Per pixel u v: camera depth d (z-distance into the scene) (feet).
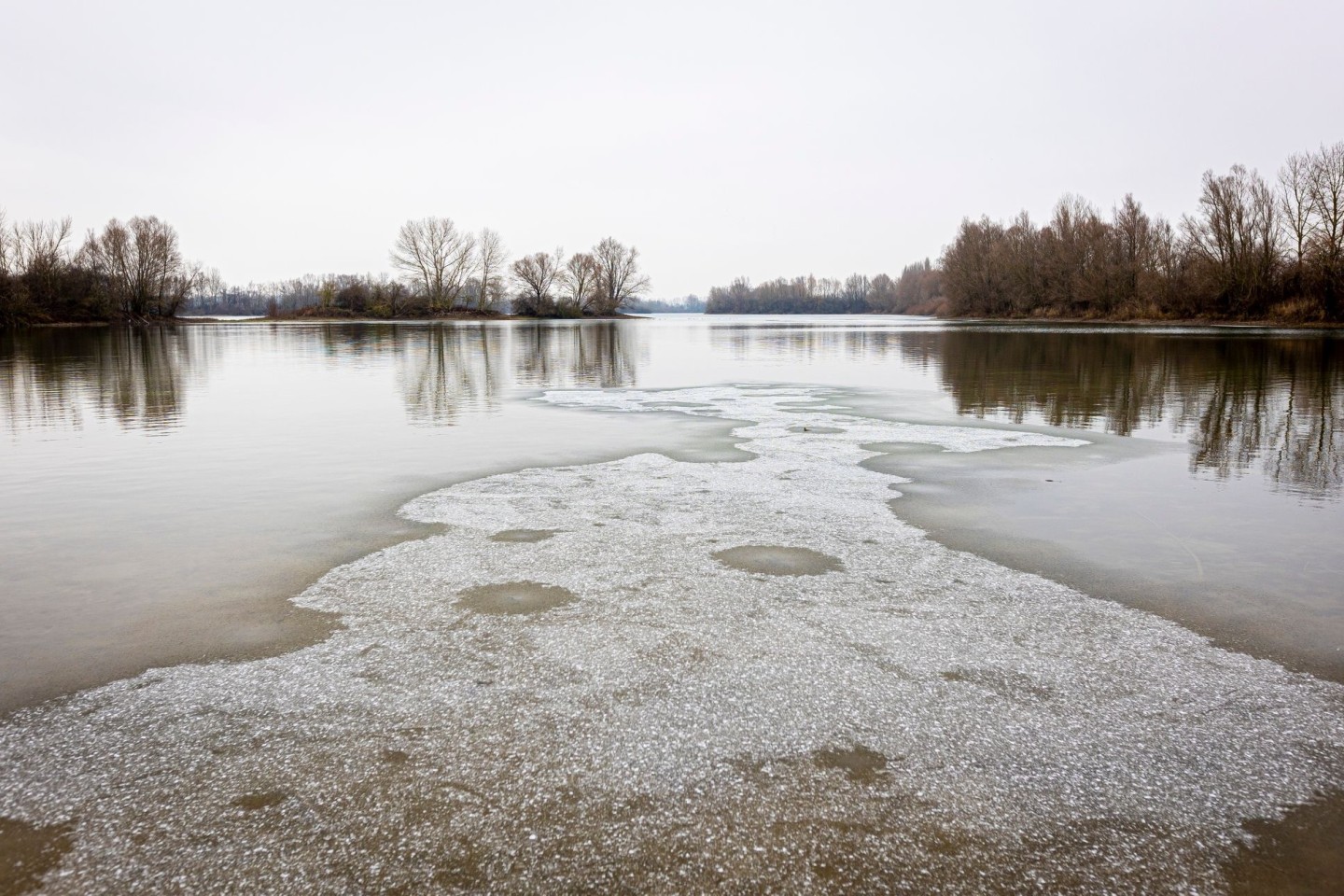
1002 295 298.56
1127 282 239.09
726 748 12.46
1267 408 50.11
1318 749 12.53
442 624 16.78
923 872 10.03
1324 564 20.76
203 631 16.56
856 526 23.85
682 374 79.20
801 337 166.91
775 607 17.71
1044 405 52.26
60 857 10.24
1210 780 11.80
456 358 102.58
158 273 255.09
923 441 38.83
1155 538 22.94
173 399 58.08
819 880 9.87
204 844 10.45
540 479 30.27
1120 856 10.34
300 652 15.56
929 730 12.98
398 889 9.69
